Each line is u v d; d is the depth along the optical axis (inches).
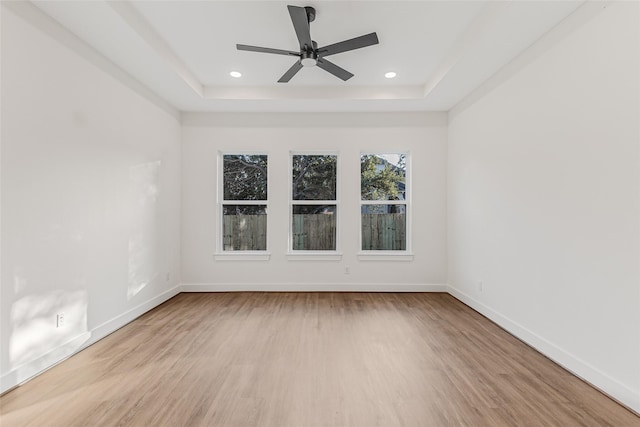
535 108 107.6
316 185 191.5
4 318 81.2
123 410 73.3
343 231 186.1
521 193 115.3
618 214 78.0
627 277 75.8
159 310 149.0
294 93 165.0
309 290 185.2
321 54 108.3
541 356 101.8
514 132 119.3
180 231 182.4
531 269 109.7
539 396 79.4
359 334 119.5
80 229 106.0
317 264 185.5
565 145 94.5
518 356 101.8
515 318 118.9
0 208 80.4
